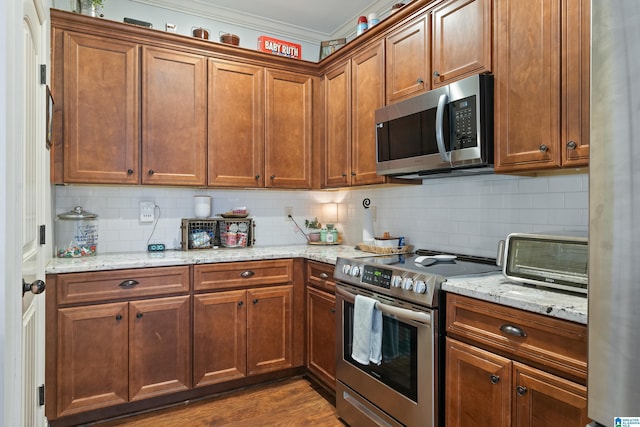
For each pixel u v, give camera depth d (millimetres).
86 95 2404
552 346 1245
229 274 2549
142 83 2559
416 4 2186
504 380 1392
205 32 2832
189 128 2703
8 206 1057
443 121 1916
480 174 2213
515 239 1564
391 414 1869
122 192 2793
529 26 1635
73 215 2447
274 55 2967
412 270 1798
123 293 2238
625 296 795
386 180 2469
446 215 2467
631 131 780
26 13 1479
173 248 2953
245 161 2895
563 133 1514
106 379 2195
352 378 2152
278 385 2689
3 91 1038
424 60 2154
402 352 1810
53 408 2062
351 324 2186
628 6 783
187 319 2416
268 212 3326
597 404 856
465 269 1842
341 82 2893
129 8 2812
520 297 1349
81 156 2387
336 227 3508
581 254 1345
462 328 1555
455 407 1582
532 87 1621
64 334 2088
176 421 2238
